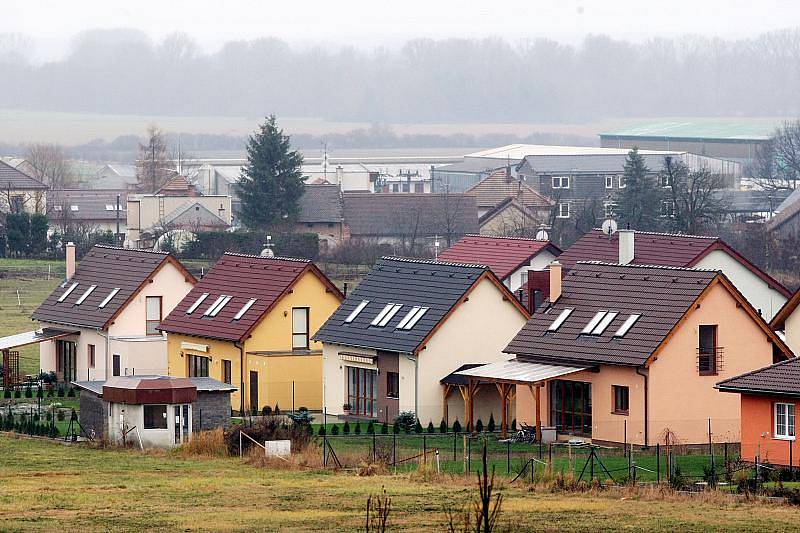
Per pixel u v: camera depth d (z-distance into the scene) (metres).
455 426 185.00
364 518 120.00
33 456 161.12
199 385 176.00
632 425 171.25
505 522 117.50
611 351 173.25
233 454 161.62
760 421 151.62
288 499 130.38
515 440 174.50
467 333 194.25
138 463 155.38
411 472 146.88
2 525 116.88
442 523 117.06
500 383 177.88
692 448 169.25
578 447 169.75
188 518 120.56
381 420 195.88
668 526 116.06
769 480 141.00
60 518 120.75
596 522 117.81
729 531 114.00
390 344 193.38
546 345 180.62
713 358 175.50
